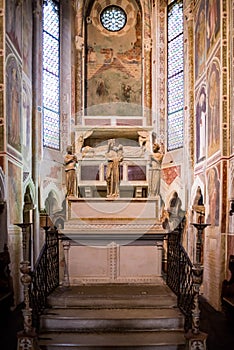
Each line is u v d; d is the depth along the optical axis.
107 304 8.34
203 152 12.51
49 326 7.74
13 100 11.05
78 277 9.73
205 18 12.48
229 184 10.34
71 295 8.65
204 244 11.95
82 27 16.70
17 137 11.45
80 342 7.22
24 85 12.54
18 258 11.07
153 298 8.47
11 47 10.91
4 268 9.80
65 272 9.72
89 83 16.97
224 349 7.33
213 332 8.38
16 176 11.23
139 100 16.98
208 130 11.88
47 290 8.62
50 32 15.69
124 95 16.98
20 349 6.95
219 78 10.78
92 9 17.16
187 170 13.88
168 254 9.76
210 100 11.70
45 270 8.41
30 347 6.94
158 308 8.32
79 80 16.52
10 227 10.46
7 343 7.61
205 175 12.11
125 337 7.43
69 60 16.31
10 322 9.12
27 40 13.09
